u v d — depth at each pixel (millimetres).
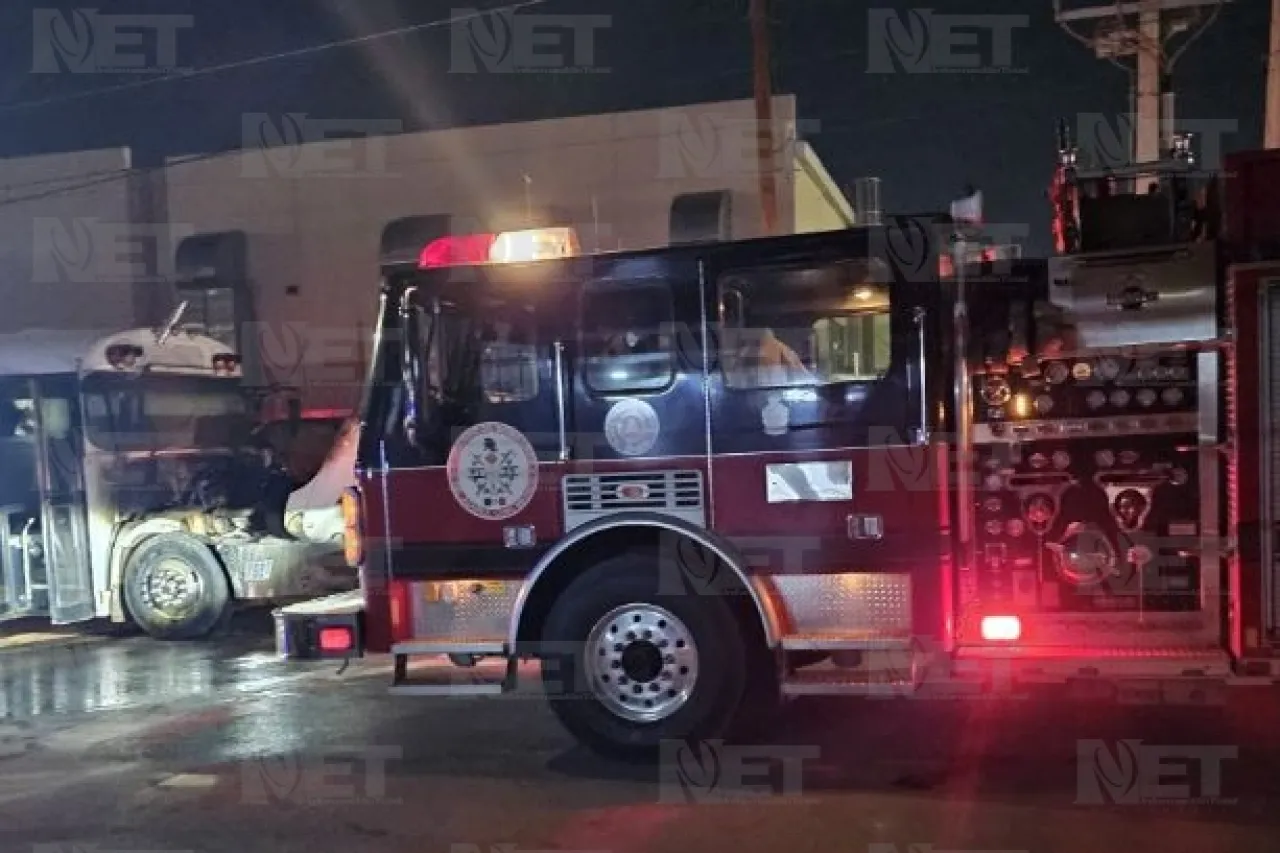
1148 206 5766
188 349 11352
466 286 5961
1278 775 5406
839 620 5629
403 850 4918
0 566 10641
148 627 10297
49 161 18781
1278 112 10312
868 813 5098
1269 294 5277
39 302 18859
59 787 6008
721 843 4832
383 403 6074
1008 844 4707
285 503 10406
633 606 5797
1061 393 5555
